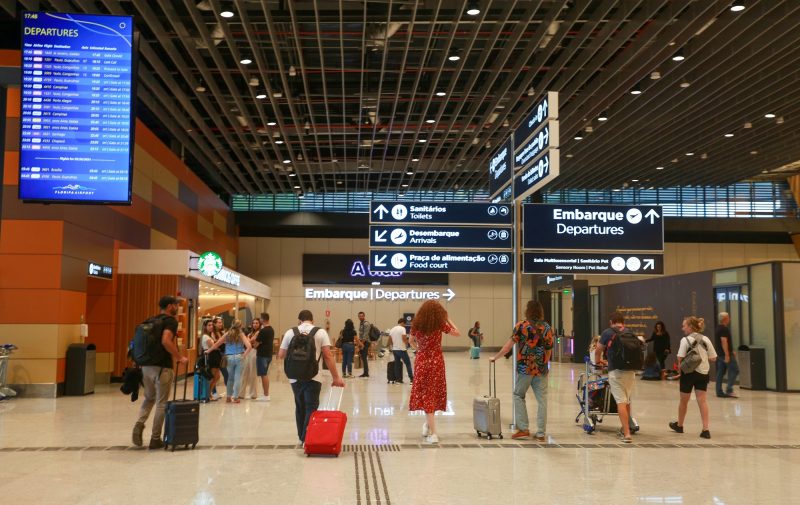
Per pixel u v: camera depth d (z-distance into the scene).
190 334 19.64
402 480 6.40
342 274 36.53
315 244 36.75
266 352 13.23
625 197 35.41
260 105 18.95
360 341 21.97
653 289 22.69
